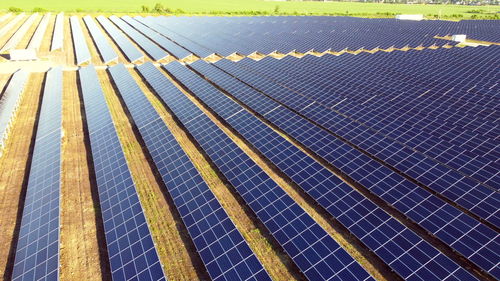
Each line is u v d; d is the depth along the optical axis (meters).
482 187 22.28
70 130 36.94
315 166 26.55
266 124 34.47
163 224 23.36
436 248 18.97
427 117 32.72
